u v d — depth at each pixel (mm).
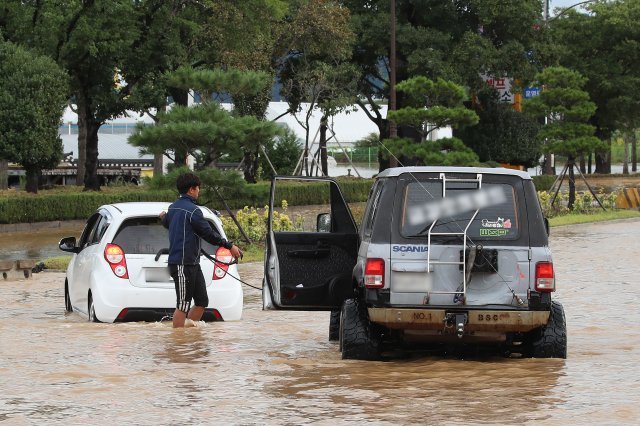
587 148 50500
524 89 78000
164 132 31828
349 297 14094
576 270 25875
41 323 16359
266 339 14688
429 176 12117
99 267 16406
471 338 12438
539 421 9062
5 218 46938
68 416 9453
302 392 10523
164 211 15727
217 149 32875
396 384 10961
